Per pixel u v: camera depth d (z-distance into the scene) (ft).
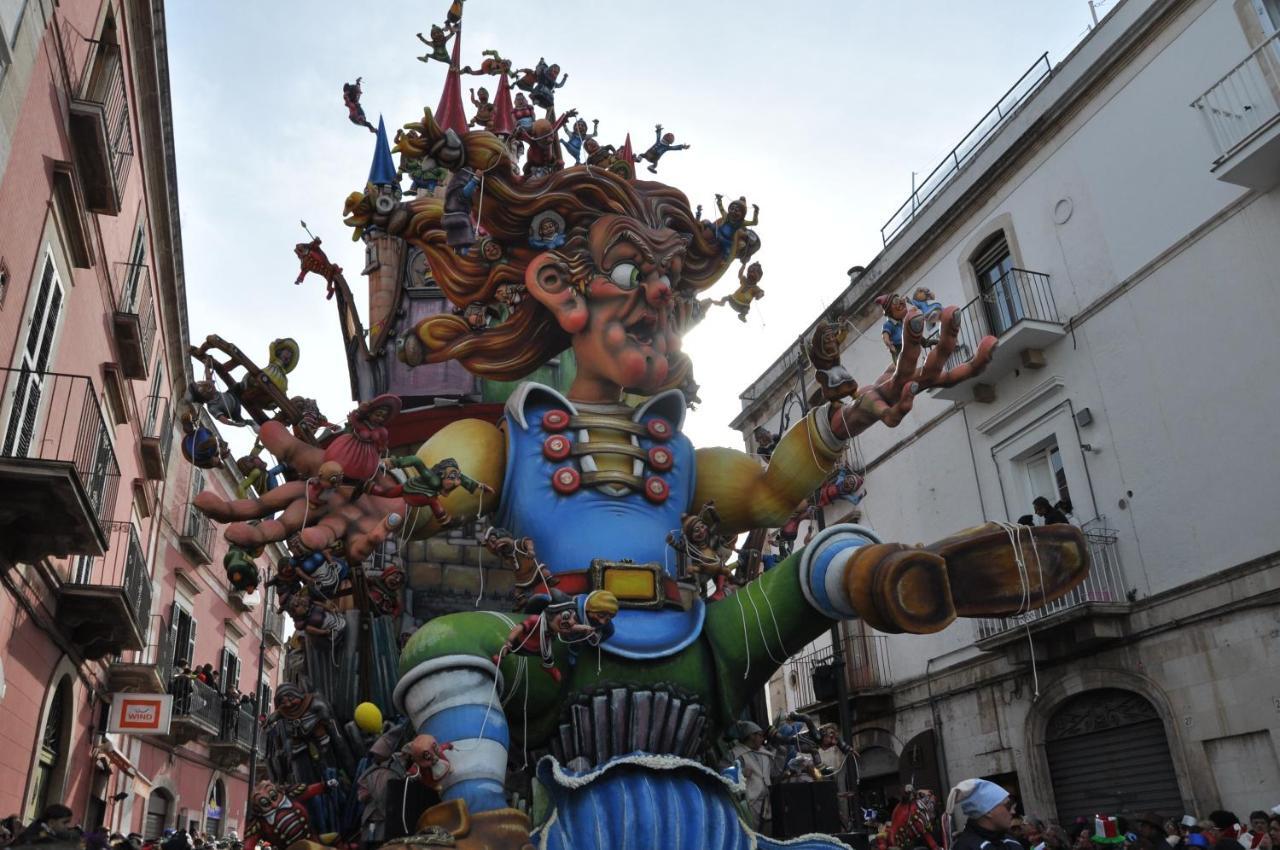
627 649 15.26
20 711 38.45
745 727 17.80
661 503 17.15
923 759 53.78
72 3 34.96
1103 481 45.47
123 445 52.70
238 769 86.99
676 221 18.37
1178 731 40.01
